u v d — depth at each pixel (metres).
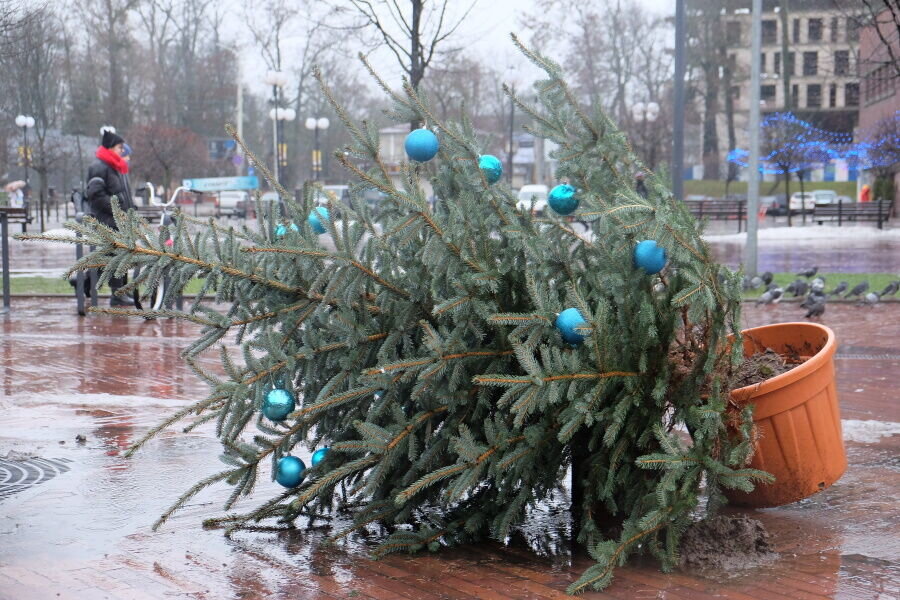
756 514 5.06
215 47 72.75
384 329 4.48
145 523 4.90
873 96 49.75
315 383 4.59
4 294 13.89
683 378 4.43
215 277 4.33
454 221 4.21
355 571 4.23
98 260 4.13
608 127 4.62
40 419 7.30
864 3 19.58
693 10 59.47
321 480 4.32
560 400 4.22
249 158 4.50
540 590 4.01
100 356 10.21
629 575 4.18
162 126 57.50
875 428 7.05
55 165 54.72
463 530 4.59
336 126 71.06
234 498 4.62
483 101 63.84
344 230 4.27
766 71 65.44
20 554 4.42
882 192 49.41
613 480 4.41
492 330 4.42
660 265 4.24
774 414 4.74
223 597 3.91
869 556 4.43
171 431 6.93
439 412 4.42
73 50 65.38
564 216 4.70
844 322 13.31
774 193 67.12
